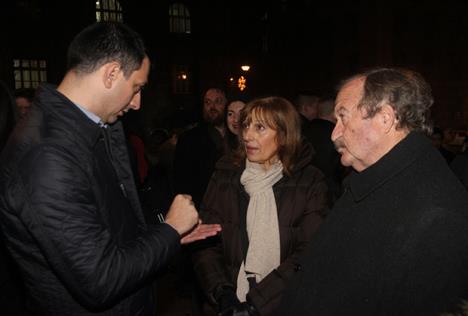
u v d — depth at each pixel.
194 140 3.65
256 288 1.80
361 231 1.13
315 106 4.49
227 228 2.03
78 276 1.15
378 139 1.16
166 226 1.36
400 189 1.09
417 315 0.96
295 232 1.94
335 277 1.17
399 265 1.01
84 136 1.28
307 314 1.21
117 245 1.30
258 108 1.96
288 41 29.09
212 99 3.59
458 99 24.72
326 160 3.39
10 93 1.75
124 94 1.35
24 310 1.68
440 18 24.39
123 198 1.42
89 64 1.28
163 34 25.20
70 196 1.16
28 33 20.84
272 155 1.99
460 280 0.92
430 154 1.10
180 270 3.40
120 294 1.22
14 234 1.23
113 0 23.94
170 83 25.56
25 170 1.16
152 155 4.51
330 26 25.81
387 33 23.31
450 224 0.97
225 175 2.11
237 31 28.11
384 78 1.15
